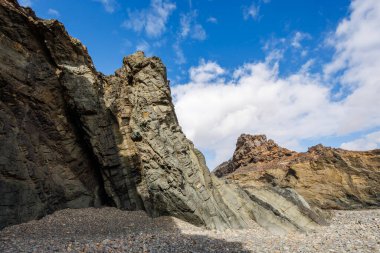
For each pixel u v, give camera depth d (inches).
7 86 906.7
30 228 753.6
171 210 1009.5
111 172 1098.7
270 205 1154.7
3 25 960.9
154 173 1065.5
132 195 1089.4
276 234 964.6
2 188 746.2
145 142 1146.7
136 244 636.7
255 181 2262.6
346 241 799.1
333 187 1932.8
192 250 620.4
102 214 978.7
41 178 893.2
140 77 1293.1
